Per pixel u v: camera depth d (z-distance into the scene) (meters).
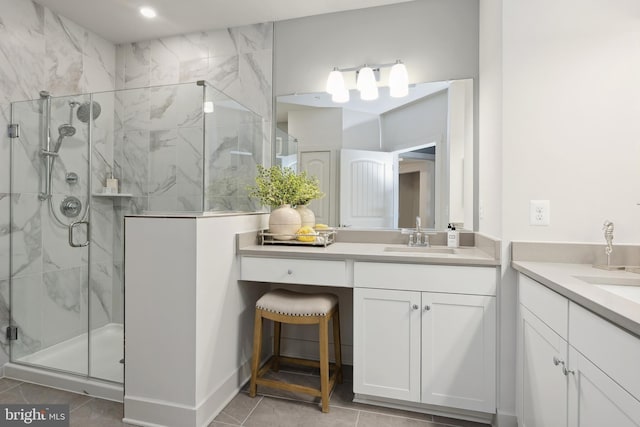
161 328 1.63
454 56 2.23
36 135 2.17
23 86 2.25
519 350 1.55
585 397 0.98
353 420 1.71
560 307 1.14
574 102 1.55
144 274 1.66
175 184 1.89
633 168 1.49
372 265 1.76
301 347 2.48
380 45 2.35
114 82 2.88
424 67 2.28
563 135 1.56
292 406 1.83
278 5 2.34
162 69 2.78
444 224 2.24
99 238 2.10
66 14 2.46
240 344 2.04
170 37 2.77
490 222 1.86
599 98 1.52
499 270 1.62
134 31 2.69
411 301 1.71
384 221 2.36
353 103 2.40
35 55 2.31
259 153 2.49
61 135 2.13
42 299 2.14
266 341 2.41
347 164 2.41
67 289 2.09
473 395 1.64
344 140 2.42
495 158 1.75
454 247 2.13
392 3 2.32
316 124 2.46
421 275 1.69
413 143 2.30
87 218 2.10
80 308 2.07
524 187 1.60
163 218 1.64
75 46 2.57
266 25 2.56
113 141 2.03
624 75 1.50
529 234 1.59
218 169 1.95
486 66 1.97
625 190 1.50
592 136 1.53
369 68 2.30
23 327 2.16
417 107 2.29
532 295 1.40
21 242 2.18
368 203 2.38
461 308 1.65
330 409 1.80
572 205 1.55
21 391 1.94
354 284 1.79
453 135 2.22
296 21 2.51
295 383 2.10
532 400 1.39
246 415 1.75
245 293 2.10
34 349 2.13
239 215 2.02
